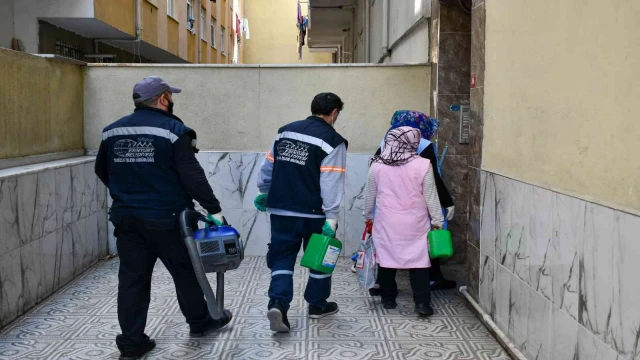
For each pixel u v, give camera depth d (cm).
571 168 299
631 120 244
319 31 1795
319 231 432
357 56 1425
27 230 464
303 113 653
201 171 368
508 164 391
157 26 1464
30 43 1034
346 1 1393
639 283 235
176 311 472
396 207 457
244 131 657
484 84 440
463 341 408
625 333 245
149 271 381
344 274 589
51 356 381
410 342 407
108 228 658
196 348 396
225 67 652
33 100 547
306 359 379
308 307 463
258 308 481
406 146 462
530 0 351
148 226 359
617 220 251
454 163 600
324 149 415
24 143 530
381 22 991
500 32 404
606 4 264
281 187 421
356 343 406
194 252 361
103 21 1081
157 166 362
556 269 313
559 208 309
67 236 544
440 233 444
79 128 655
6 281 431
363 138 648
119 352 388
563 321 304
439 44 589
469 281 488
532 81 348
